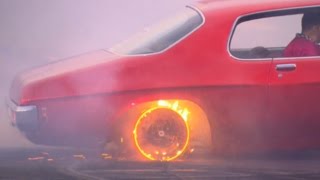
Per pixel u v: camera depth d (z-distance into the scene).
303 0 18.97
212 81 18.17
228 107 18.30
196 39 18.42
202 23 18.61
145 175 17.78
